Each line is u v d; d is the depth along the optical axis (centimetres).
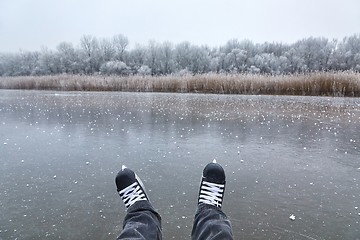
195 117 810
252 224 234
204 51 4791
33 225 231
